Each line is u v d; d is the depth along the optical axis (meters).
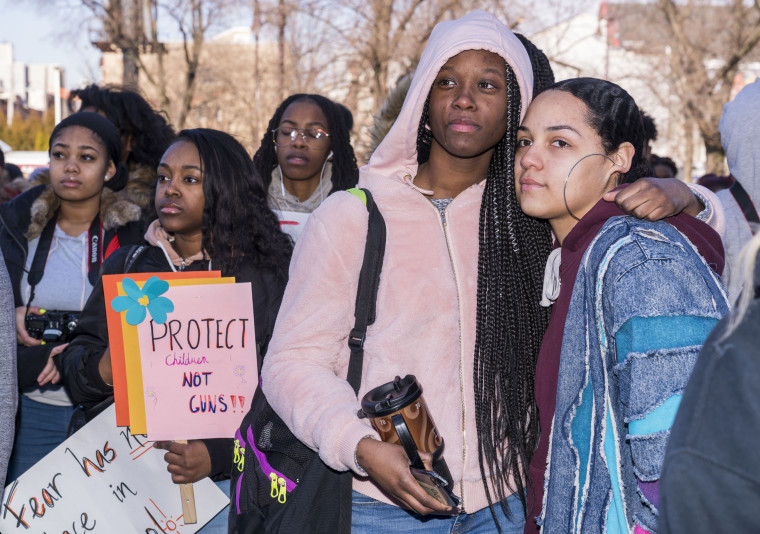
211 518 2.59
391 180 2.12
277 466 2.02
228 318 2.48
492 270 2.06
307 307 1.97
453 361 2.01
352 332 1.98
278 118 4.43
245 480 2.07
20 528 2.55
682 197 1.71
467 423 2.01
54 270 3.32
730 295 1.63
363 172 2.19
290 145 4.28
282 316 2.00
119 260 2.74
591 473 1.66
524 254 2.12
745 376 0.96
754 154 2.76
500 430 2.03
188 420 2.47
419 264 2.02
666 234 1.63
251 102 30.59
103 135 3.39
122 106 3.89
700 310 1.51
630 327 1.54
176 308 2.46
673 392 1.46
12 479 3.25
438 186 2.16
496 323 2.05
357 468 1.76
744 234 2.76
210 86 31.08
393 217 2.05
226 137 2.74
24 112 72.00
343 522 1.92
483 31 2.02
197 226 2.69
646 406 1.48
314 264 1.98
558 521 1.70
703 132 24.12
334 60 20.53
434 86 2.08
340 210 2.00
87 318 2.72
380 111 3.31
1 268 1.93
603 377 1.64
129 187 3.60
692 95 24.16
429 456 1.73
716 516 0.96
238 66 30.66
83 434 2.59
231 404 2.49
